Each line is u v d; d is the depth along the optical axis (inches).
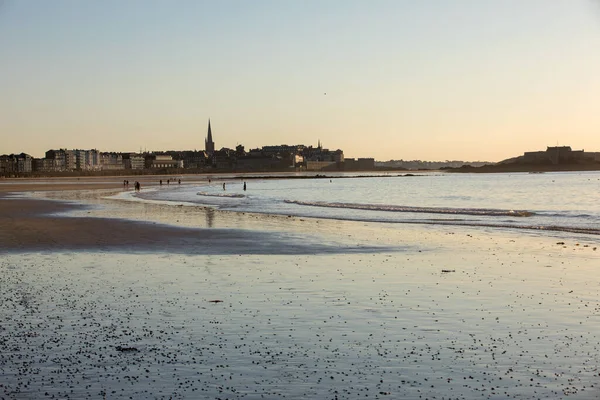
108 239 1277.1
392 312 602.2
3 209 2381.9
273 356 465.1
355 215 2085.4
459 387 401.4
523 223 1726.1
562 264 917.2
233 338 511.8
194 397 384.8
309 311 606.2
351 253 1056.2
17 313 597.3
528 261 950.4
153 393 391.5
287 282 765.9
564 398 382.3
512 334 522.3
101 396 386.6
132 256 1017.5
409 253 1055.0
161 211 2273.6
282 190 5201.8
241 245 1175.6
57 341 503.2
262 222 1754.4
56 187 5757.9
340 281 772.0
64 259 979.9
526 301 649.6
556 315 586.9
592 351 473.4
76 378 418.3
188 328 542.6
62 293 694.5
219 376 422.6
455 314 593.3
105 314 593.3
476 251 1080.8
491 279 784.9
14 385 406.0
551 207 2746.1
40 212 2194.9
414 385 405.4
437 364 446.3
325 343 498.0
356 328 542.6
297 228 1553.9
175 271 855.7
